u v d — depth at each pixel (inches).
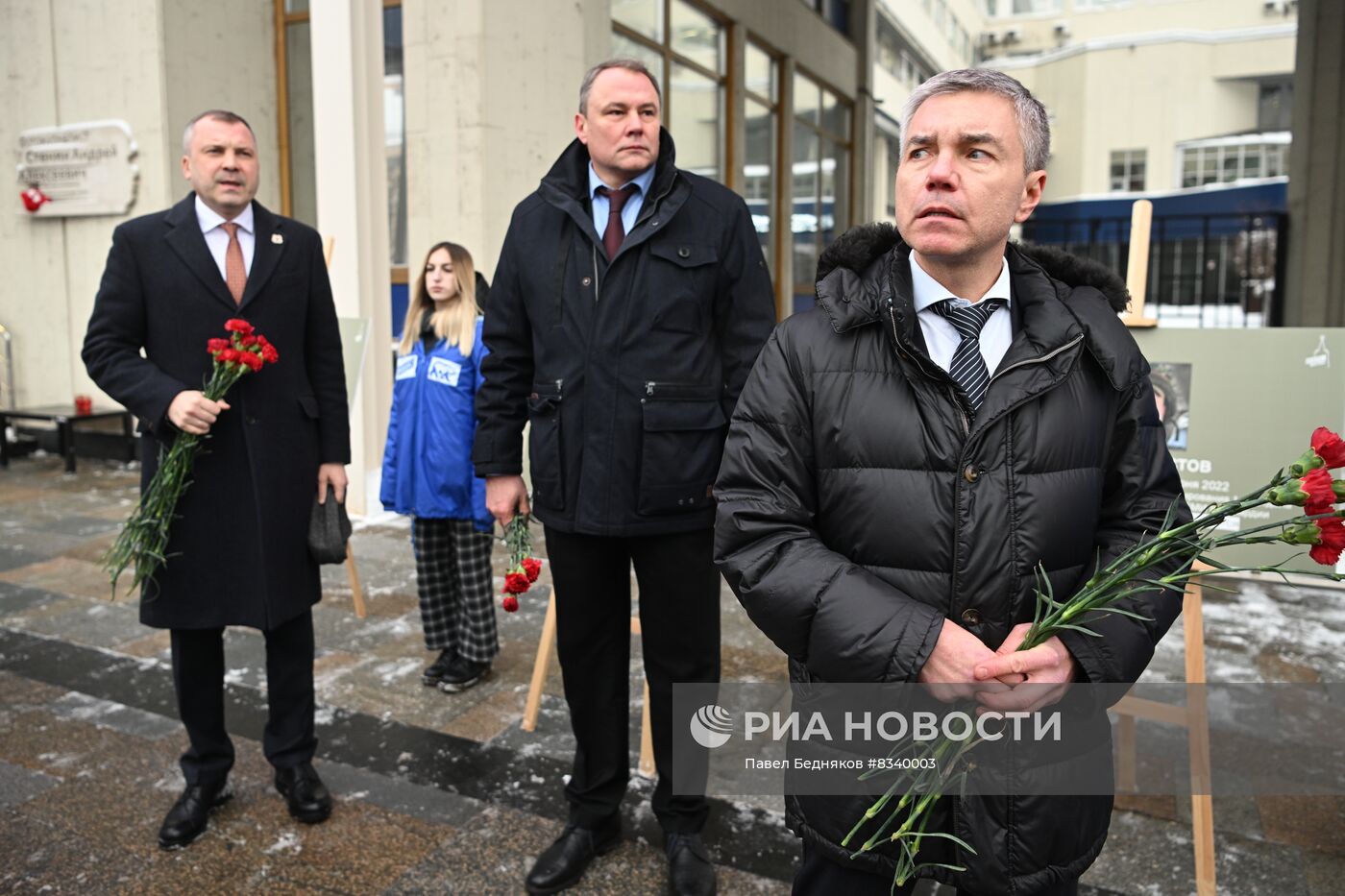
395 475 131.0
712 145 442.9
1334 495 42.6
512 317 86.5
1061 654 46.8
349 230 224.5
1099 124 1266.0
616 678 88.0
